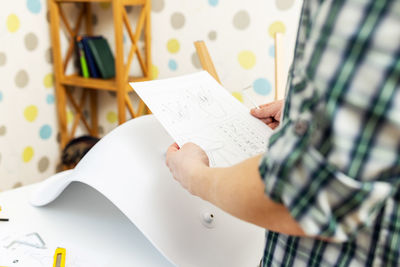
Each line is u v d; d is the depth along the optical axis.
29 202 0.69
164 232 0.53
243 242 0.61
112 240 0.60
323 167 0.25
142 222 0.52
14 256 0.54
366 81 0.23
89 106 1.97
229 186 0.31
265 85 1.50
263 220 0.30
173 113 0.54
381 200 0.25
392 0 0.22
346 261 0.32
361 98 0.23
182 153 0.43
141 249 0.59
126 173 0.56
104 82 1.62
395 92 0.22
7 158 1.59
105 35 1.83
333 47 0.24
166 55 1.69
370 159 0.24
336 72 0.24
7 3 1.46
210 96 0.63
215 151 0.51
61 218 0.65
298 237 0.35
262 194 0.28
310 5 0.29
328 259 0.33
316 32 0.26
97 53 1.68
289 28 1.39
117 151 0.59
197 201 0.60
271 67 1.47
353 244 0.31
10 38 1.50
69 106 1.85
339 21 0.24
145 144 0.63
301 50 0.30
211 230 0.59
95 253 0.57
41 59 1.67
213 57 1.59
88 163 0.58
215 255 0.56
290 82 0.32
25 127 1.65
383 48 0.22
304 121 0.26
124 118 1.62
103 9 1.79
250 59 1.51
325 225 0.26
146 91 0.56
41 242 0.58
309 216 0.26
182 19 1.61
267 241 0.39
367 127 0.23
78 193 0.72
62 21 1.72
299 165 0.26
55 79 1.74
